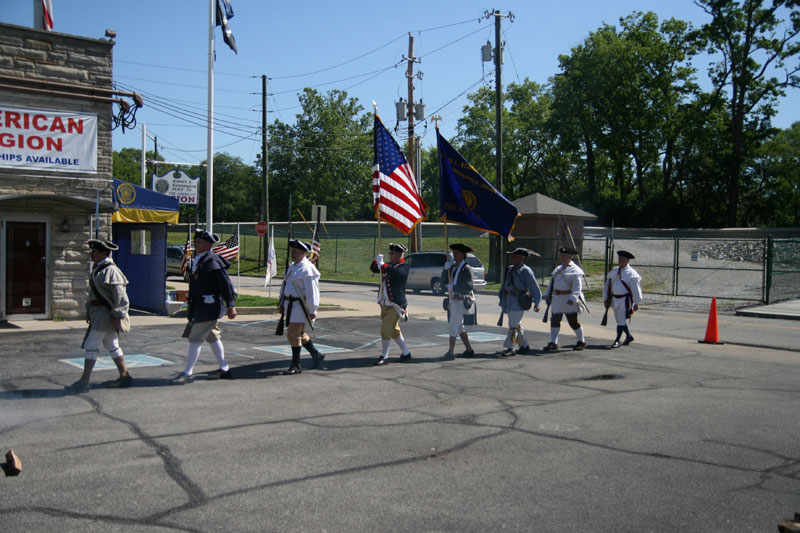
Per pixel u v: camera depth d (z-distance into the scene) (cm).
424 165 8488
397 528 394
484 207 1104
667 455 548
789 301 2378
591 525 404
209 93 1989
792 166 5669
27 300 1392
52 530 381
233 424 618
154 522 395
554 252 3425
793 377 932
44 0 1549
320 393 763
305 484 465
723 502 446
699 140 5275
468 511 422
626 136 5384
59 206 1409
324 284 3250
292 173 7281
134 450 533
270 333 1298
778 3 4747
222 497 437
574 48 5488
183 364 935
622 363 1032
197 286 812
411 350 1129
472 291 1044
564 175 6512
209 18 1973
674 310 2138
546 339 1312
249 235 4947
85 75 1431
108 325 757
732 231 4441
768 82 4981
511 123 6150
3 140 1342
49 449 533
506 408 706
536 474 496
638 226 5209
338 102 7325
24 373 845
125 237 1734
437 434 599
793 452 562
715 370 983
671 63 5397
